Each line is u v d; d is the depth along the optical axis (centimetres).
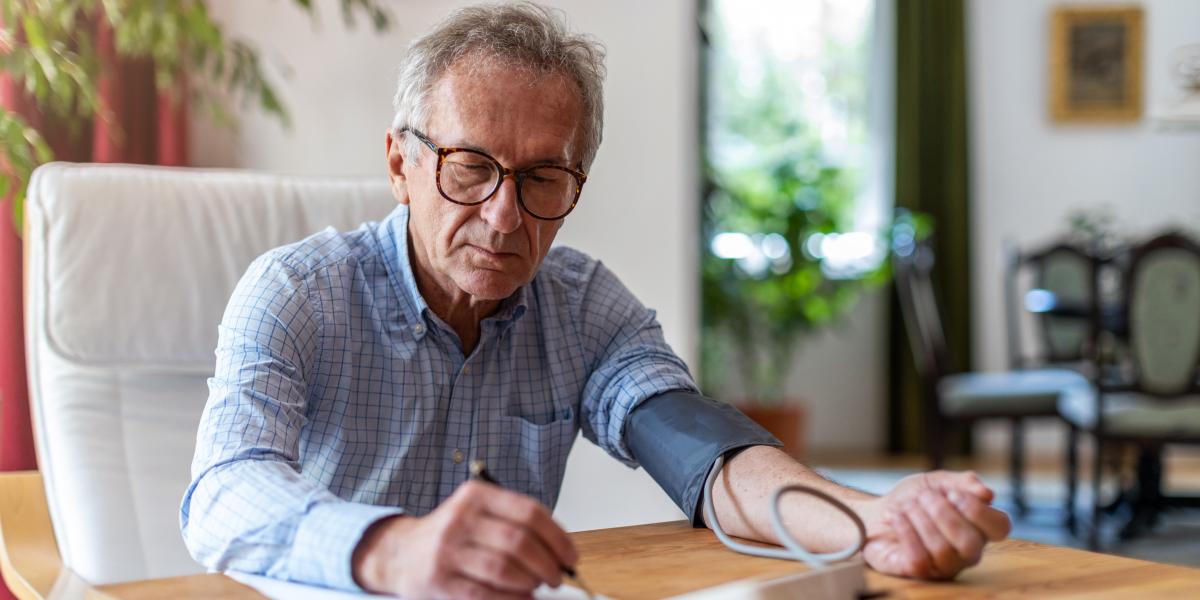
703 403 115
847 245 634
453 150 101
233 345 106
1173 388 371
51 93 229
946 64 625
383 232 122
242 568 86
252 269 115
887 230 613
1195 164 632
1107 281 564
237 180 148
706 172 588
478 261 104
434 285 119
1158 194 632
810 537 92
